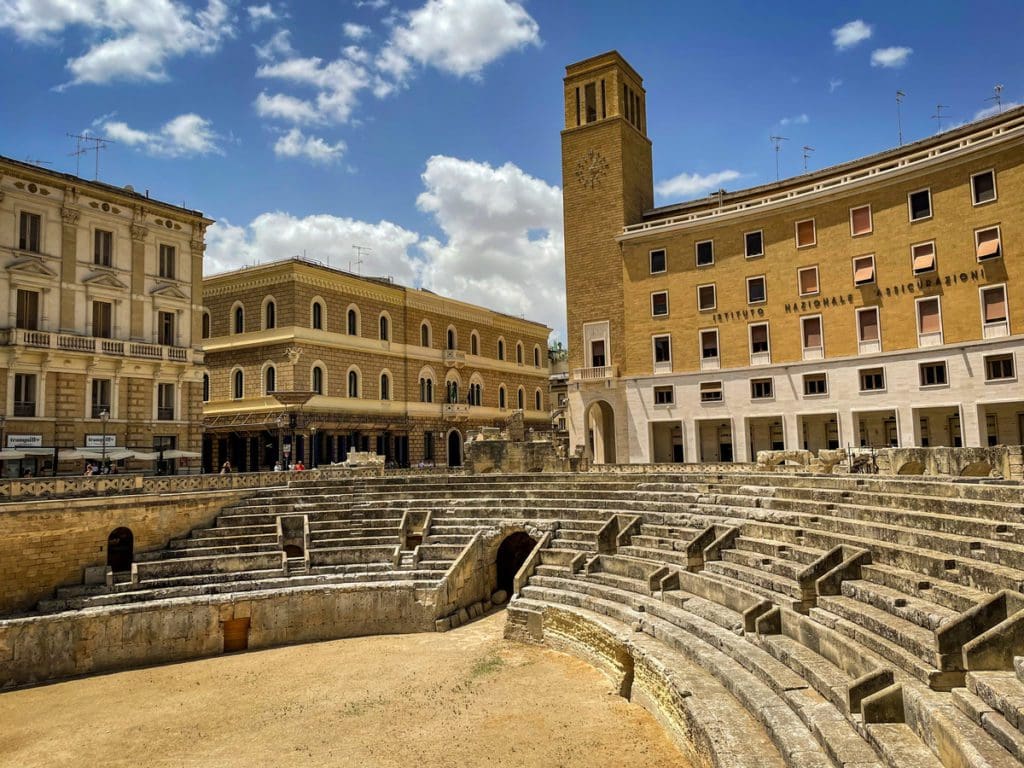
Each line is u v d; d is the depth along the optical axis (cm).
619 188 5494
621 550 2783
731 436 5066
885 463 3009
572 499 3294
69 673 2444
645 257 5347
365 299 6531
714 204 5453
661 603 2288
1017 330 3922
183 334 4825
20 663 2372
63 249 4244
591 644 2328
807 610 1764
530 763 1652
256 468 5819
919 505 2027
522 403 8775
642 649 1970
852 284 4544
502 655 2480
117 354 4394
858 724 1259
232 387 6022
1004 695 1068
